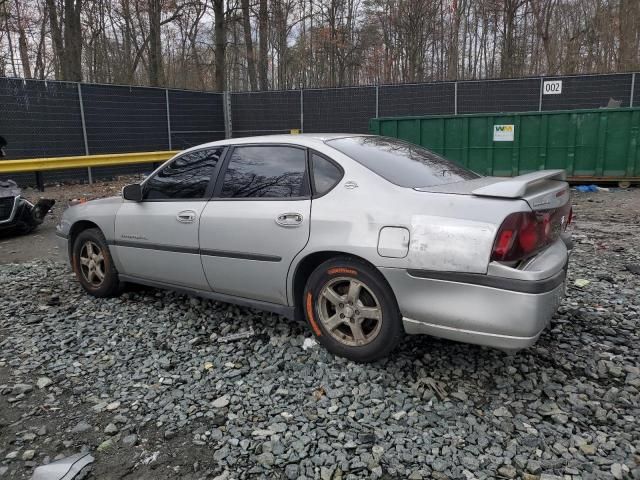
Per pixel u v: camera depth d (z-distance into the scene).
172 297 5.27
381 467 2.67
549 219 3.33
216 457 2.79
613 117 12.08
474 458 2.72
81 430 3.08
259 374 3.63
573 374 3.57
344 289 3.69
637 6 26.02
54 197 12.69
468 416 3.08
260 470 2.68
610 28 27.77
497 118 12.56
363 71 34.91
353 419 3.08
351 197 3.57
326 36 31.47
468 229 3.09
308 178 3.83
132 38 28.50
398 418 3.08
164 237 4.55
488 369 3.62
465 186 3.58
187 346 4.12
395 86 17.81
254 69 27.23
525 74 30.56
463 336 3.18
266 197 3.98
